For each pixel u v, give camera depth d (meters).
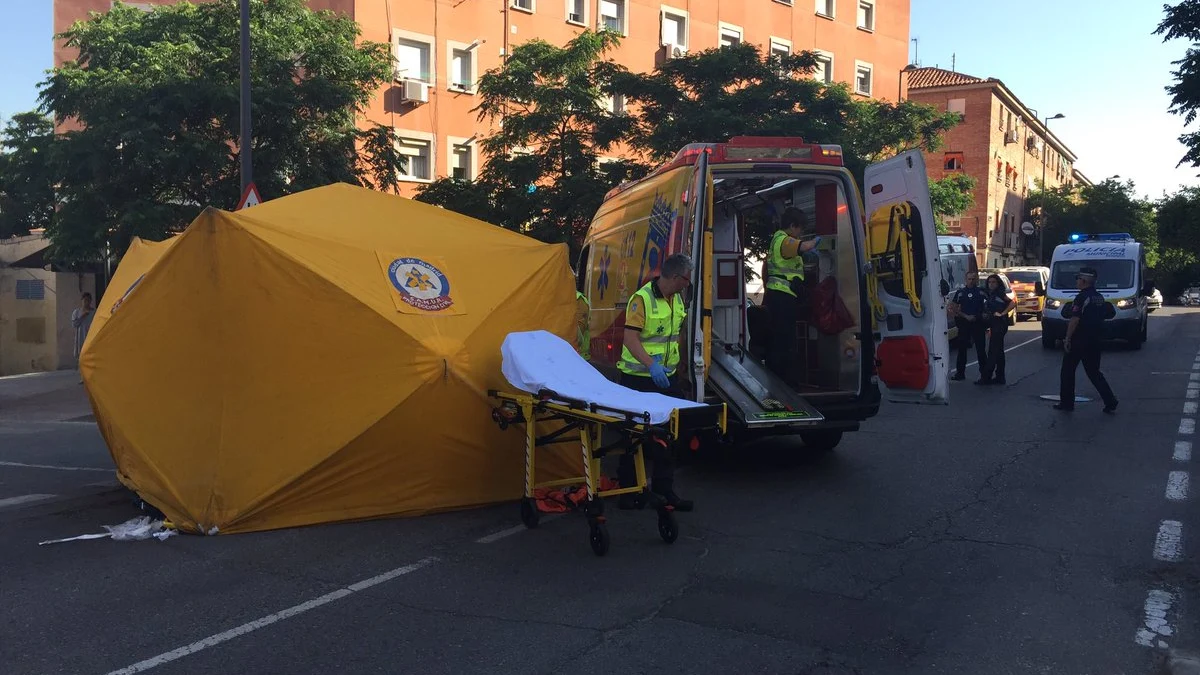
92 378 6.62
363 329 6.04
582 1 27.73
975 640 4.03
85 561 5.29
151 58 15.52
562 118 18.20
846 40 35.72
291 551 5.45
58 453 9.95
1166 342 21.12
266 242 5.98
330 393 5.99
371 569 5.11
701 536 5.74
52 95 16.25
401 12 23.81
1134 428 9.38
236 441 5.86
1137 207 57.19
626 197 9.28
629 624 4.25
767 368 8.30
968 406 11.24
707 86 18.56
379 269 6.40
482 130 25.42
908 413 10.73
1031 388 12.94
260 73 16.66
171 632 4.20
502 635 4.13
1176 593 4.59
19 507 6.80
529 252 7.26
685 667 3.77
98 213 15.95
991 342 13.34
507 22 25.86
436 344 6.16
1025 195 58.16
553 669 3.76
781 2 33.12
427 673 3.73
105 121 15.15
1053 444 8.61
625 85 18.22
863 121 22.73
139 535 5.77
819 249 8.34
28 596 4.70
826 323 8.01
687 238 7.04
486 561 5.25
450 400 6.20
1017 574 4.92
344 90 17.22
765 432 7.06
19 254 22.69
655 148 17.62
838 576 4.93
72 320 19.25
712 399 7.32
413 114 24.23
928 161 49.50
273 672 3.76
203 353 5.99
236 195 16.19
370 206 7.36
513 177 18.16
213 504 5.78
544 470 6.64
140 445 6.25
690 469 7.78
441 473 6.30
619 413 5.12
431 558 5.31
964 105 48.84
